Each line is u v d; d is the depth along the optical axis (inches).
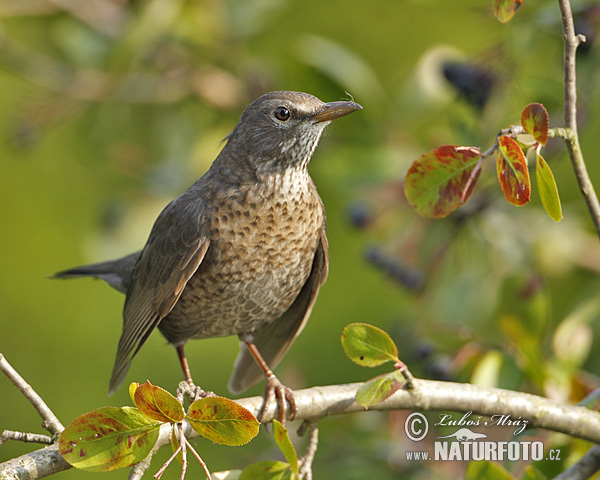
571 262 375.9
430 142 381.4
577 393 289.0
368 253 371.2
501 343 314.5
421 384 254.2
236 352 493.4
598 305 302.8
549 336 340.2
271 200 297.3
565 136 210.2
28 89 504.4
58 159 526.3
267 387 273.6
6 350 498.6
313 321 492.4
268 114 300.4
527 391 303.7
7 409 488.1
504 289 305.0
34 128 423.5
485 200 355.6
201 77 428.8
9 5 428.1
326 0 497.7
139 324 311.7
